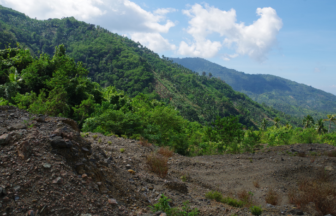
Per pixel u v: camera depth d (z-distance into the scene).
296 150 14.72
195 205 5.21
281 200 7.23
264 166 11.44
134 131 16.12
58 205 3.02
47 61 38.38
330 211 5.78
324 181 8.73
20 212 2.73
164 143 17.09
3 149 3.56
